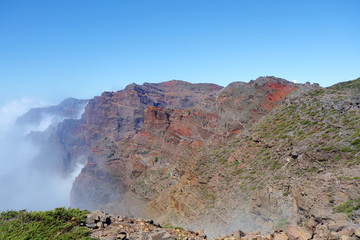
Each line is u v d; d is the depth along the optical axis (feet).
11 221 47.91
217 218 119.75
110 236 43.86
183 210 149.38
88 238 43.47
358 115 115.14
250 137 161.79
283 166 116.47
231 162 153.58
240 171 139.95
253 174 128.47
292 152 119.34
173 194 171.12
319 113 137.39
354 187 65.82
